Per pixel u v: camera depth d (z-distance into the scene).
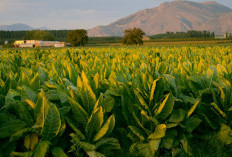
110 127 2.46
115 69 4.22
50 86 2.81
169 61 5.86
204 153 2.80
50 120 2.09
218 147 2.80
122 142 2.83
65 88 2.75
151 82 2.64
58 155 2.07
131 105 2.74
